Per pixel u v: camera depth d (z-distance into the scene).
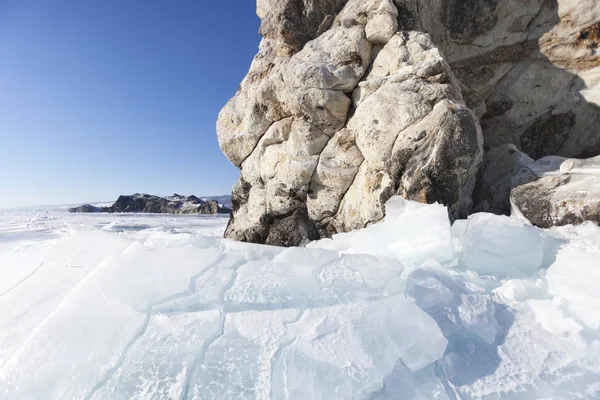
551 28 5.83
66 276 2.35
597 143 5.41
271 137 6.51
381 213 4.89
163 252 2.44
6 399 1.54
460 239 3.46
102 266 2.29
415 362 1.84
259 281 2.31
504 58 6.18
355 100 5.59
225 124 7.61
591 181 4.07
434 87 4.73
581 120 5.55
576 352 1.98
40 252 2.83
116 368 1.65
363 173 5.25
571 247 3.08
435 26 6.45
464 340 2.08
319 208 5.89
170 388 1.57
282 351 1.79
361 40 5.66
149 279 2.13
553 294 2.51
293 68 5.80
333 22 6.74
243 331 1.91
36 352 1.70
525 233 3.06
